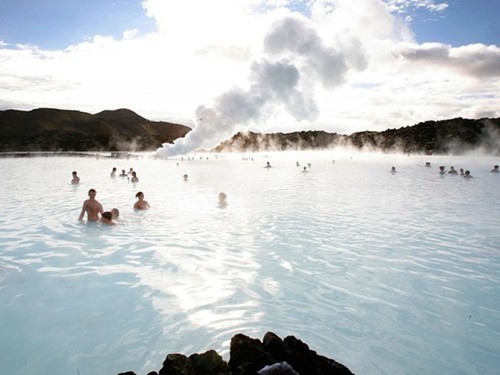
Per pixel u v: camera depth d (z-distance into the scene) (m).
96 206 10.57
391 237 9.30
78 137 92.38
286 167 37.44
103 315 4.98
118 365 3.93
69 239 8.66
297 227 10.32
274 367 3.15
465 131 76.81
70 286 5.91
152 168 33.62
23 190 16.78
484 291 5.91
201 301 5.43
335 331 4.64
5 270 6.58
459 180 24.70
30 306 5.21
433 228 10.35
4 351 4.17
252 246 8.34
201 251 7.90
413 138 84.38
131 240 8.66
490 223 11.09
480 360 4.05
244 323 4.80
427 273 6.71
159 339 4.41
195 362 3.47
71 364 3.94
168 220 10.95
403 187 20.53
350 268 6.96
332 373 3.43
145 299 5.48
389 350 4.23
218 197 14.89
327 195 17.00
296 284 6.13
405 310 5.23
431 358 4.08
